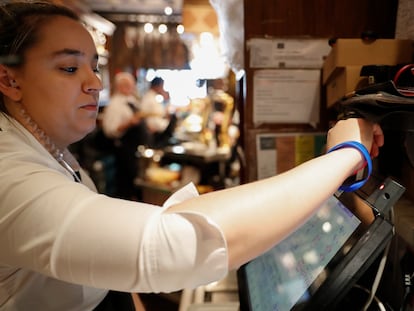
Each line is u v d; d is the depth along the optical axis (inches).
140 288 18.0
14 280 24.1
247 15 45.4
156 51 194.5
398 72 27.0
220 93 109.7
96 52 28.2
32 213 18.6
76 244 17.5
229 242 17.6
